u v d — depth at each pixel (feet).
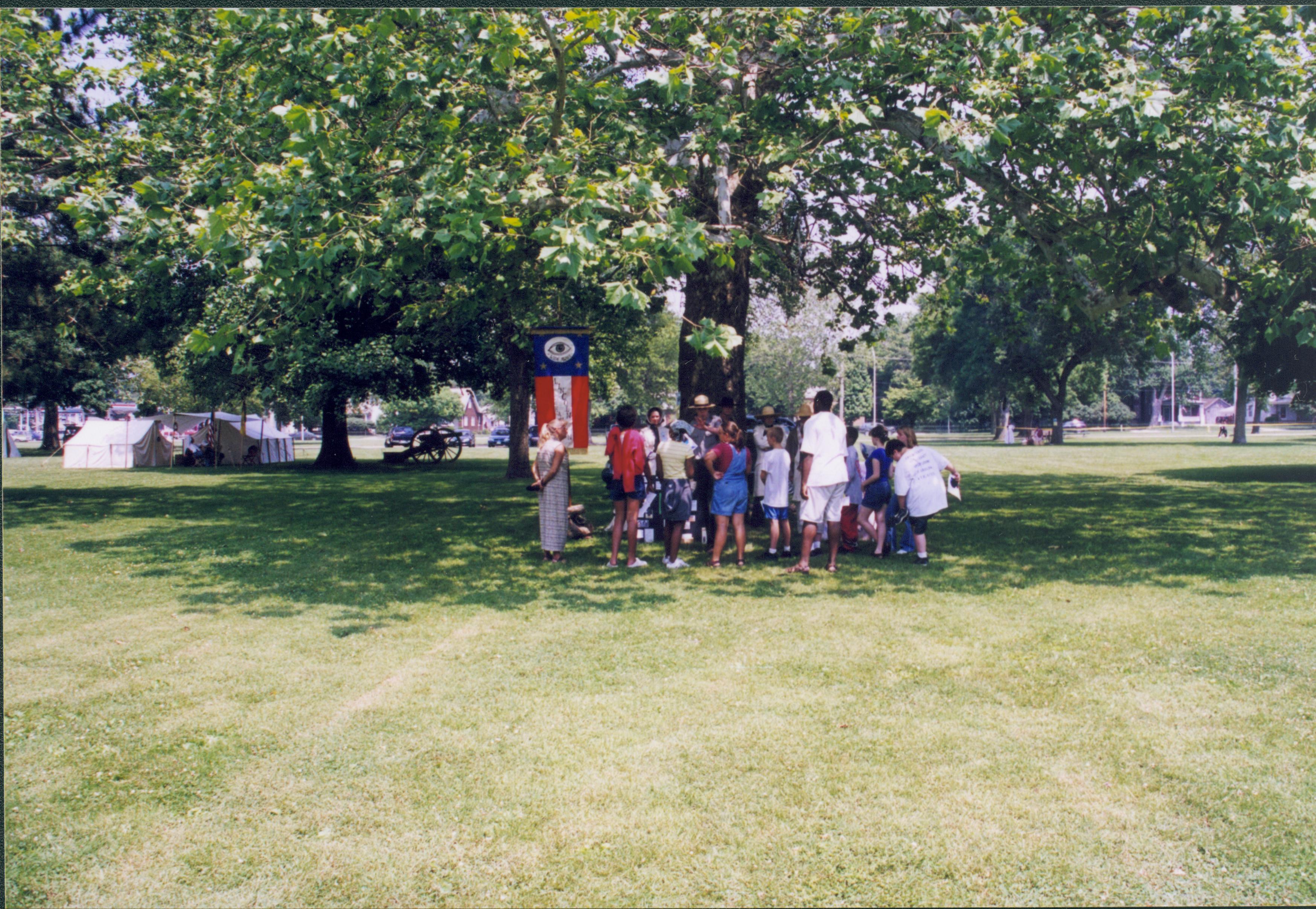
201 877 11.11
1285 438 177.99
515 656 20.02
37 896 10.65
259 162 33.42
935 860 11.29
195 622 23.47
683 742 14.93
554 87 31.27
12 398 99.04
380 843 11.88
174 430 110.63
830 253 50.83
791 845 11.69
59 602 25.99
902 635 21.43
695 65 30.83
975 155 29.01
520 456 82.43
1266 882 10.74
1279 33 30.63
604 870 11.17
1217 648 19.97
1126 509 48.88
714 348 23.66
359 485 72.23
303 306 29.37
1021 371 154.30
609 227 30.04
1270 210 28.73
